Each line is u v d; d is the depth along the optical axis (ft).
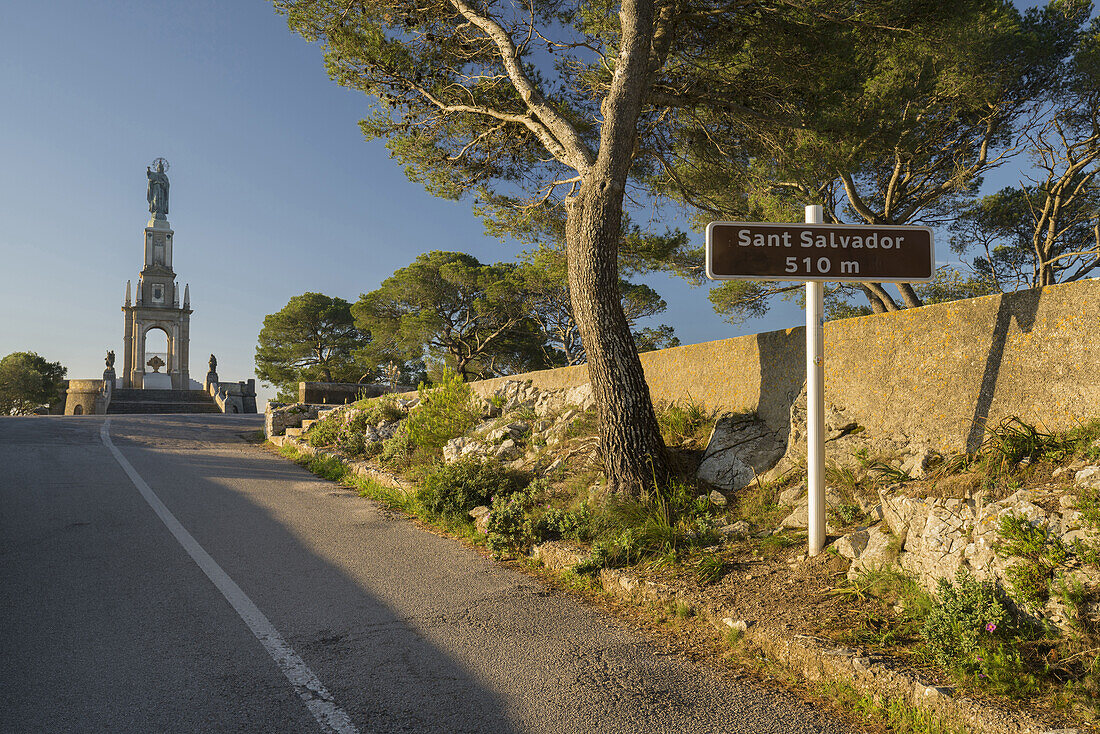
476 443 34.68
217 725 10.46
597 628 14.96
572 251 24.95
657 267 45.55
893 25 31.17
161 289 202.28
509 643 14.06
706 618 14.64
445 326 115.34
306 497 31.32
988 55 39.63
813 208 17.10
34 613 15.42
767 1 28.96
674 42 31.86
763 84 31.60
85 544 21.44
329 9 32.19
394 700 11.43
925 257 17.06
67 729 10.27
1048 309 15.88
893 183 52.13
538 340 118.32
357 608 16.31
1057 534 11.42
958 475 15.57
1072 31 48.83
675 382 29.99
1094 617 10.30
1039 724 9.16
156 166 209.87
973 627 11.10
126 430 55.77
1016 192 61.11
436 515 25.95
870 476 18.47
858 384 20.49
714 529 18.94
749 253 16.71
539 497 24.81
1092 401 14.74
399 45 32.81
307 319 161.58
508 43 29.66
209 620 15.26
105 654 13.24
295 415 57.26
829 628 12.85
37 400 188.03
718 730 10.37
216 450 48.08
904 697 10.63
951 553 12.76
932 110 44.42
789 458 21.09
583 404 33.76
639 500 21.57
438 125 35.83
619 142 24.47
